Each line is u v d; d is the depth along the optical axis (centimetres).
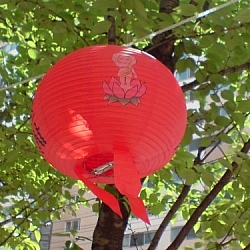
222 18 495
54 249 1695
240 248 615
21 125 673
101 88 303
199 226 672
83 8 538
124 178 295
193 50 529
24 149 690
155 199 726
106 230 512
